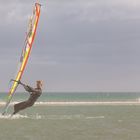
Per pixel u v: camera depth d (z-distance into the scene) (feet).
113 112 649.20
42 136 335.06
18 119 470.39
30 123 431.02
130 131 371.76
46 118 501.97
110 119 499.92
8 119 463.42
